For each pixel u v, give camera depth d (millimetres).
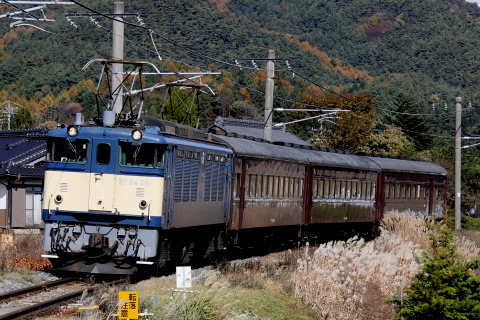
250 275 29406
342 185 47781
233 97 142125
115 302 18531
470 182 85688
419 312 23016
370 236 52969
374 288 27578
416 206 58906
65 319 17953
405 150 90438
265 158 37656
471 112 176875
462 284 23078
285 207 40750
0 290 22031
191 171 28141
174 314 19391
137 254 24609
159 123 26797
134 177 24828
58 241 24906
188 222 28109
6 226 44406
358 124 89375
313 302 26484
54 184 25172
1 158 48156
